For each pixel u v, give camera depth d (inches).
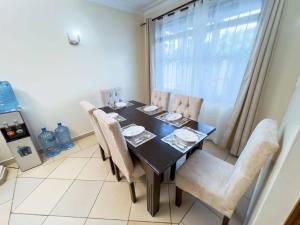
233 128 79.0
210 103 90.5
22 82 76.0
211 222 48.3
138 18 116.5
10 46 69.7
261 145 27.7
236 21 69.5
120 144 41.9
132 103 94.3
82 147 93.8
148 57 120.6
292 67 59.3
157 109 80.7
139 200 56.8
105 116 42.6
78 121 101.7
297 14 54.4
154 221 49.2
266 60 61.3
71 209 54.0
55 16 79.0
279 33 59.2
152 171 40.7
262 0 60.5
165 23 102.2
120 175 69.6
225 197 37.3
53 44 81.4
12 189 63.4
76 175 70.3
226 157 80.0
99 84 107.0
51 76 84.7
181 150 43.6
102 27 98.4
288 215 24.2
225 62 78.1
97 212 52.7
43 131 86.4
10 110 68.9
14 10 67.7
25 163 73.4
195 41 86.7
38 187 64.1
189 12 86.0
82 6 87.1
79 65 94.0
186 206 53.8
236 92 77.3
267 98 68.6
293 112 31.8
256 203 35.7
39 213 52.9
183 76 101.5
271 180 26.5
